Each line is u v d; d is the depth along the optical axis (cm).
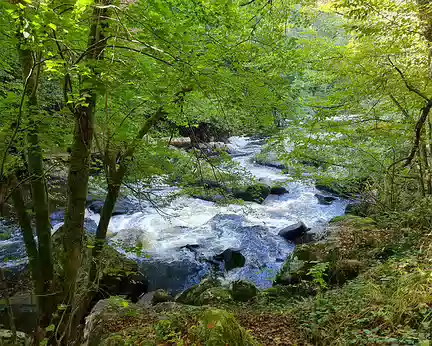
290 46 610
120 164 470
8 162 340
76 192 349
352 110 705
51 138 351
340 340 354
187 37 324
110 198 474
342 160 836
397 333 328
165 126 628
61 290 366
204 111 555
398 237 686
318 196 1345
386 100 737
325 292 554
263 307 527
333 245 718
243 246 988
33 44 253
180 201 1263
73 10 257
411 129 705
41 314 369
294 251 755
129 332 421
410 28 530
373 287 441
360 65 630
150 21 295
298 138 676
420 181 849
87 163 349
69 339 372
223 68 441
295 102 594
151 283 826
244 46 490
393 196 906
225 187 587
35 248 378
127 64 311
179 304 555
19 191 375
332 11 620
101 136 441
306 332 407
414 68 600
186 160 582
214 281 712
